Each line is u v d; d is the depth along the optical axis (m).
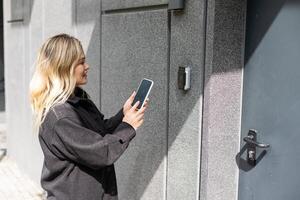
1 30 15.36
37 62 2.54
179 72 3.12
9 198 5.78
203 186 3.00
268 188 2.82
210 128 2.92
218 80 2.90
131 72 3.80
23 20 6.55
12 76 7.25
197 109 3.00
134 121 2.56
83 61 2.60
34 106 2.51
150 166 3.59
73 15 4.88
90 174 2.52
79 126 2.43
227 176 3.02
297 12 2.59
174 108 3.24
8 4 7.29
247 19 2.92
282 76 2.70
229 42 2.91
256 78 2.88
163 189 3.44
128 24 3.82
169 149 3.32
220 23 2.87
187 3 3.05
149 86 2.73
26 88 6.54
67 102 2.51
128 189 3.93
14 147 7.35
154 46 3.47
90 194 2.52
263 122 2.84
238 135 3.02
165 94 3.36
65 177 2.49
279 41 2.71
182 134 3.17
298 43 2.59
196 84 3.00
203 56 2.94
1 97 14.24
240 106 3.00
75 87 2.61
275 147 2.77
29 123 6.45
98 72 4.38
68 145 2.40
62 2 5.12
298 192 2.63
